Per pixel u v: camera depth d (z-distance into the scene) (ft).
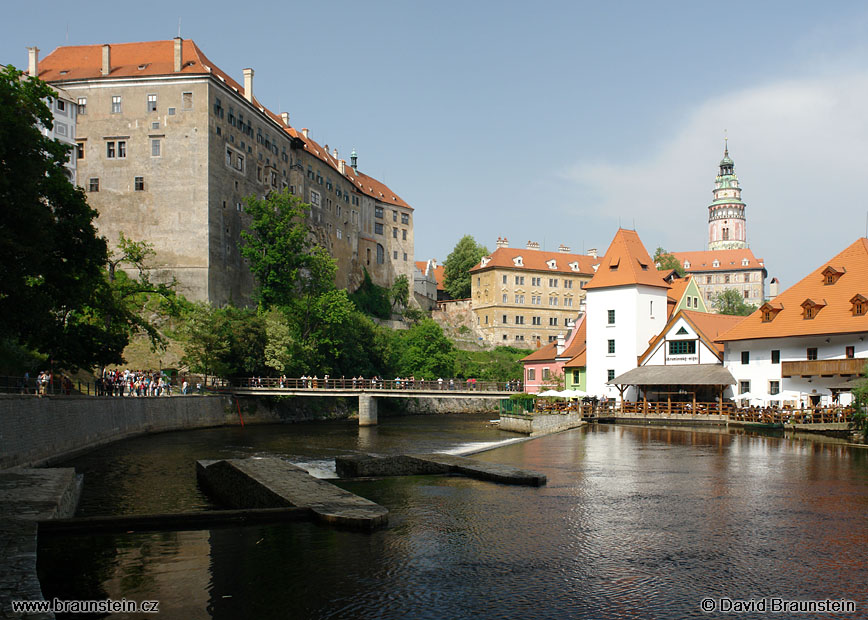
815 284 193.16
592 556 49.78
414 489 80.28
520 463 103.81
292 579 44.42
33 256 103.76
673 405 200.85
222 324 252.01
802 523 60.13
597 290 233.14
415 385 293.02
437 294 594.24
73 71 316.40
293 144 393.50
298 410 269.23
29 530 50.31
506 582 43.98
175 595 41.57
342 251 451.94
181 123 305.73
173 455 137.08
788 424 159.84
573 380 246.68
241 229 330.54
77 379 201.36
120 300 195.83
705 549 51.72
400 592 42.06
